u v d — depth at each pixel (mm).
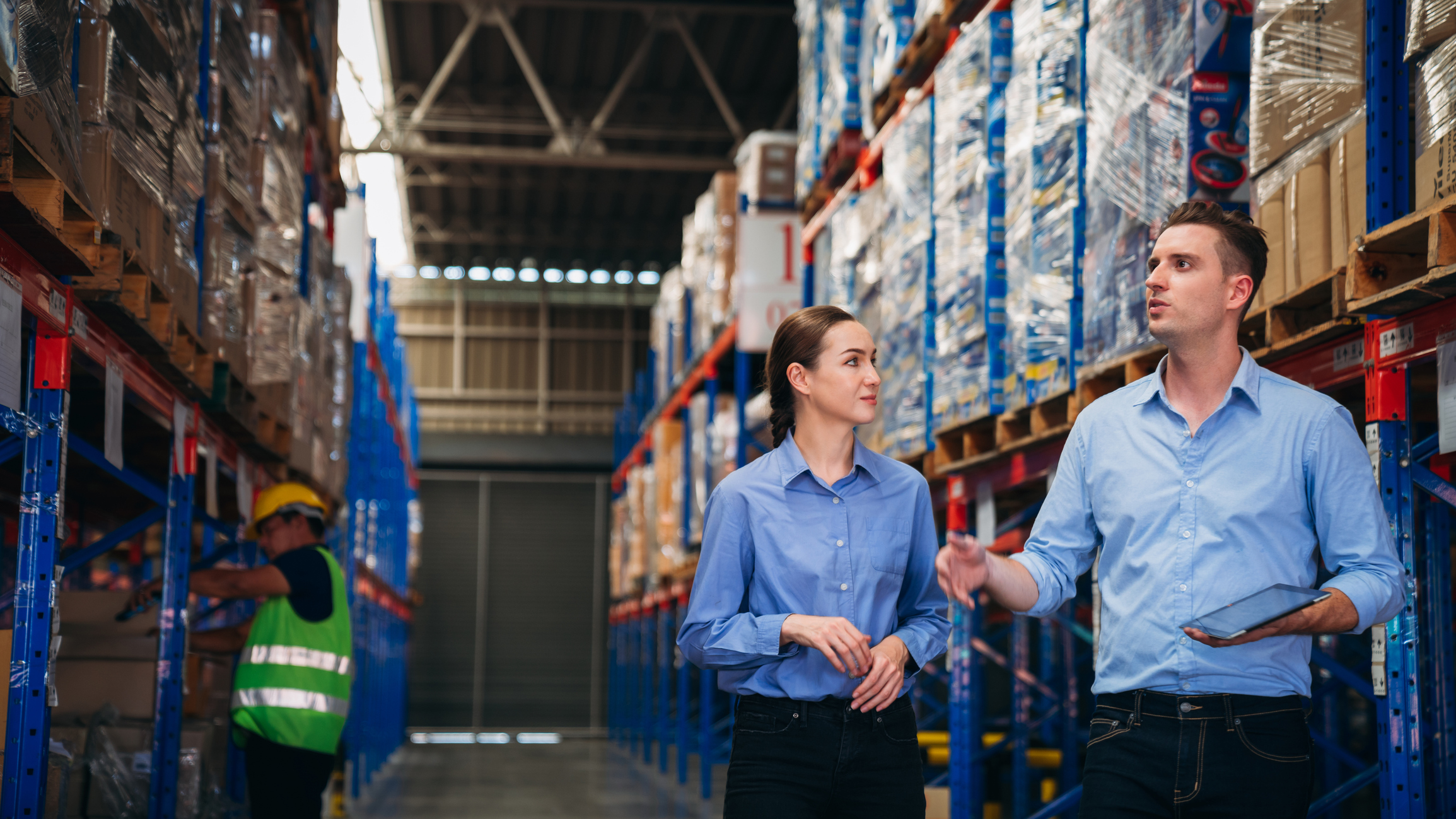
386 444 15781
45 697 3162
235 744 5801
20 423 3100
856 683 2607
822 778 2590
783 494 2717
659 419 14578
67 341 3258
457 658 21391
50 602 3189
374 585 13844
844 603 2680
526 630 21578
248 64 5039
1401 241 2701
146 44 3594
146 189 3609
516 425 22078
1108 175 4012
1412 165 3004
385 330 14609
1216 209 2473
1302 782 2316
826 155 7543
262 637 5008
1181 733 2342
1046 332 4473
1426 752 3500
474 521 21734
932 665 9531
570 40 15547
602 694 21500
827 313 2764
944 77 5520
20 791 3127
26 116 2639
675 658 15375
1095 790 2439
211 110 4484
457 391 21953
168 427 4586
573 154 15430
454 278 22203
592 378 22281
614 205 20203
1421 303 2676
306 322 6332
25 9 2541
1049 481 4684
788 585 2689
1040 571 2537
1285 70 3211
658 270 22750
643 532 15938
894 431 6160
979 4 5453
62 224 2926
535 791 11977
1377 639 2855
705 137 17359
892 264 6262
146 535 9227
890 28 6328
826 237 7887
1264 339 3521
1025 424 4852
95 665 4957
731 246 10602
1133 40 3873
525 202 20031
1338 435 2320
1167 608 2377
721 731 17078
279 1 5797
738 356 9367
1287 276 3199
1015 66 4859
